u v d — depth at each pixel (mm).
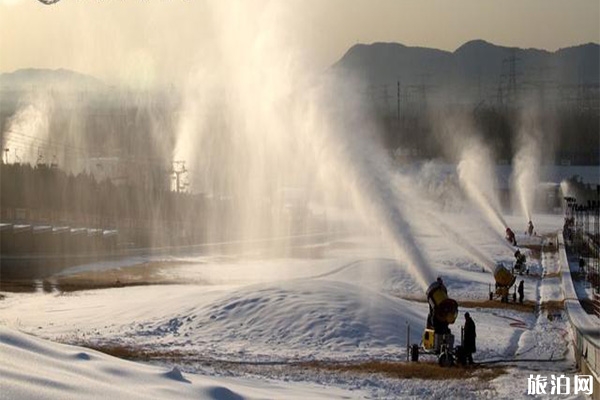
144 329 70062
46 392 29453
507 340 70562
